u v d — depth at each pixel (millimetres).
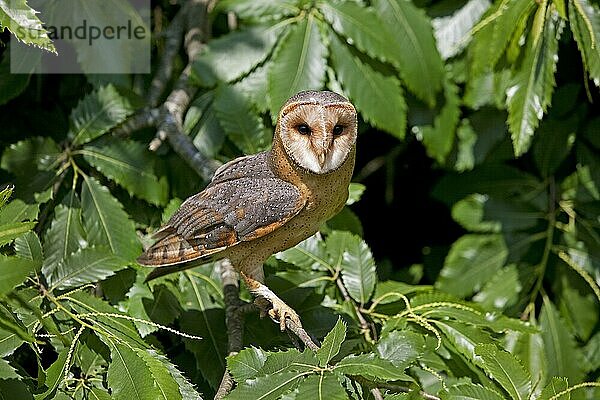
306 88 6805
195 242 5570
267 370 4680
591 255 7758
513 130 6570
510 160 8430
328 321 6020
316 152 5066
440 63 7145
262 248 5566
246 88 7129
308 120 5102
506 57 6859
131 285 6113
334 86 7113
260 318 6020
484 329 6219
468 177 8109
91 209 6414
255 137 7008
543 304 7629
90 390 5160
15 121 7520
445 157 7941
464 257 7855
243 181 5547
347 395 4449
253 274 5723
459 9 7730
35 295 5395
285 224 5434
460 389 4824
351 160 5289
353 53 7031
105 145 6746
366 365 4609
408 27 7094
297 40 6895
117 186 7066
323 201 5359
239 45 7129
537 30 6234
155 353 5227
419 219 9203
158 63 7996
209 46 7152
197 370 6398
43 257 6051
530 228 7926
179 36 7945
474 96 7559
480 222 7949
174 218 5730
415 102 7605
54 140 7398
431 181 9023
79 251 5672
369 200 9156
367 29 6938
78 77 7738
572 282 7777
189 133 7406
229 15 8141
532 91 6531
